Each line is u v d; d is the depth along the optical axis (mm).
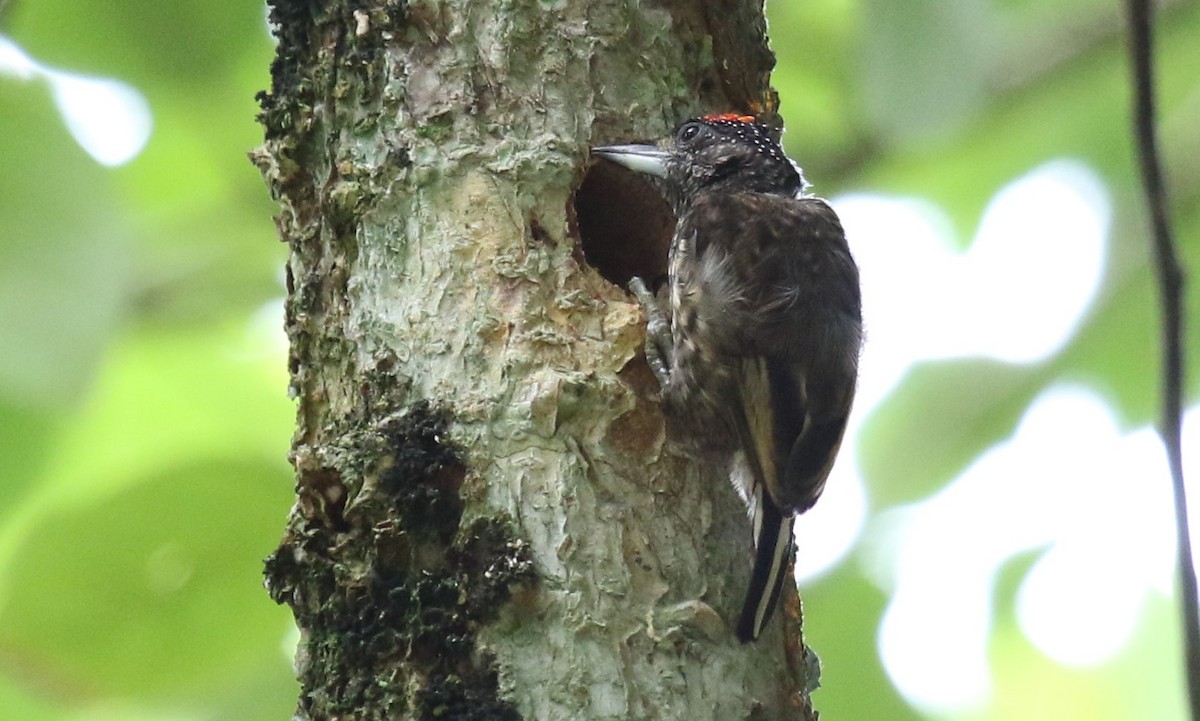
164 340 14508
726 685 9125
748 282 10859
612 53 10516
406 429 9391
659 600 9195
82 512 10695
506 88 10156
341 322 9938
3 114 9922
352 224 9992
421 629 9008
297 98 10281
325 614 9352
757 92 11500
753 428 10422
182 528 10859
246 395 14273
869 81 11289
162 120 13039
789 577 9984
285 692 10836
